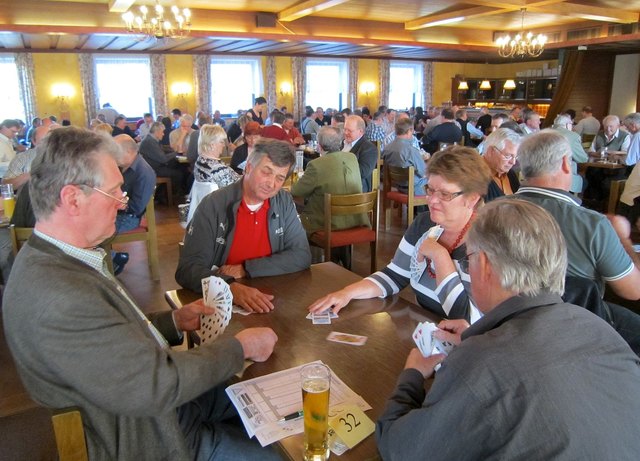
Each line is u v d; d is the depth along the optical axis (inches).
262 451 49.8
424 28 418.3
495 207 36.4
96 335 37.3
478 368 30.6
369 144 171.9
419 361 44.5
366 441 38.6
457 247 64.2
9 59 434.3
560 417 28.3
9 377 94.3
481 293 36.8
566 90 435.8
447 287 59.4
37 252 39.4
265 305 63.0
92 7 305.4
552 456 27.7
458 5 314.7
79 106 463.5
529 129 245.6
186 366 41.6
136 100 487.2
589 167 230.1
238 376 47.5
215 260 78.4
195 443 50.5
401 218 222.7
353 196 127.5
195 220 77.8
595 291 60.9
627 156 218.7
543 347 30.7
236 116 512.7
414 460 32.6
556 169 71.1
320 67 565.0
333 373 47.8
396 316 61.1
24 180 152.4
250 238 80.2
